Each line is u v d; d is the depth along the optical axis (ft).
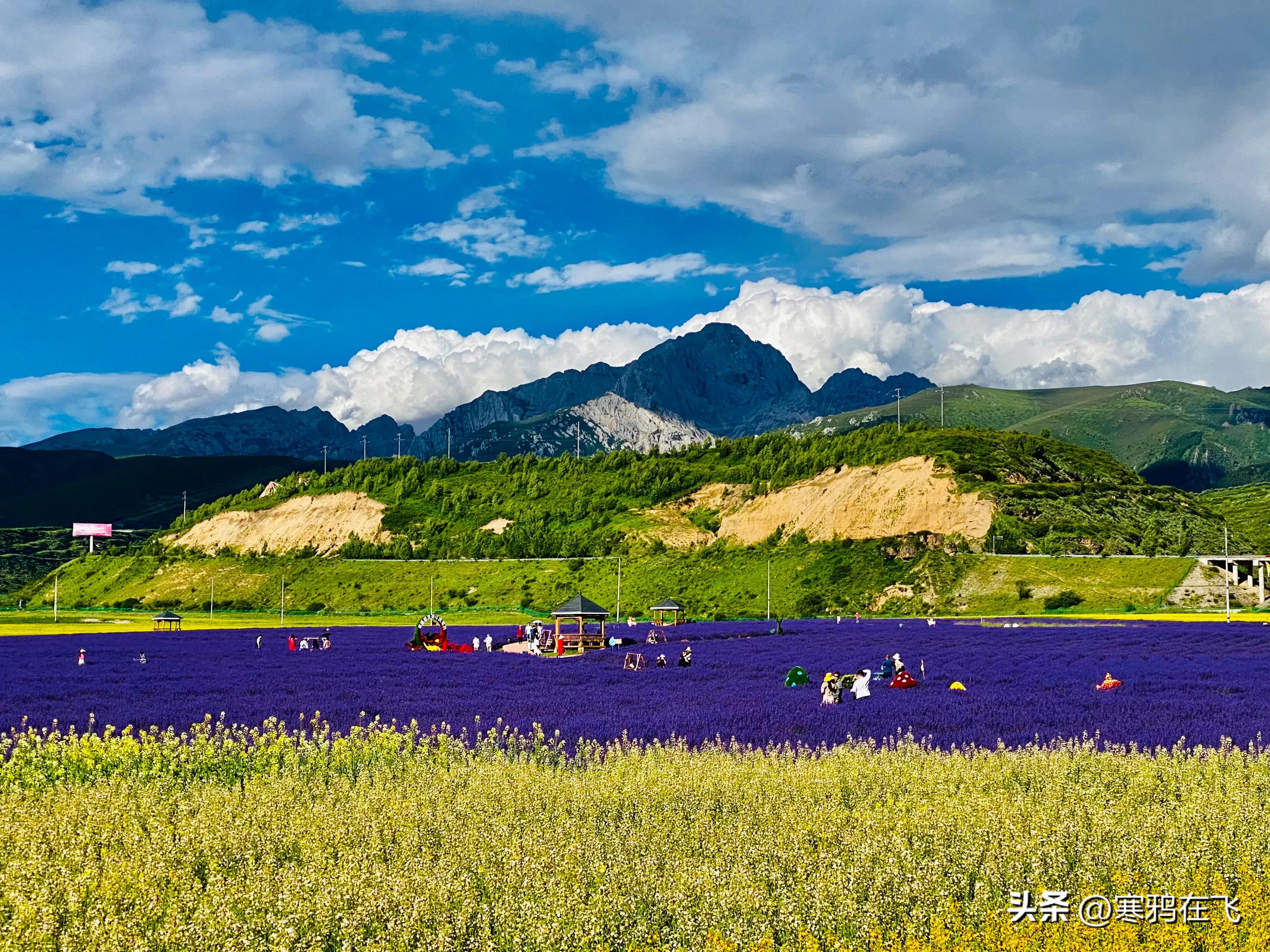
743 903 36.29
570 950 34.19
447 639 239.09
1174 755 69.77
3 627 354.74
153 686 131.13
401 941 33.65
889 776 60.49
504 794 54.70
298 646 241.55
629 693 125.29
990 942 34.14
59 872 38.91
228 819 47.88
